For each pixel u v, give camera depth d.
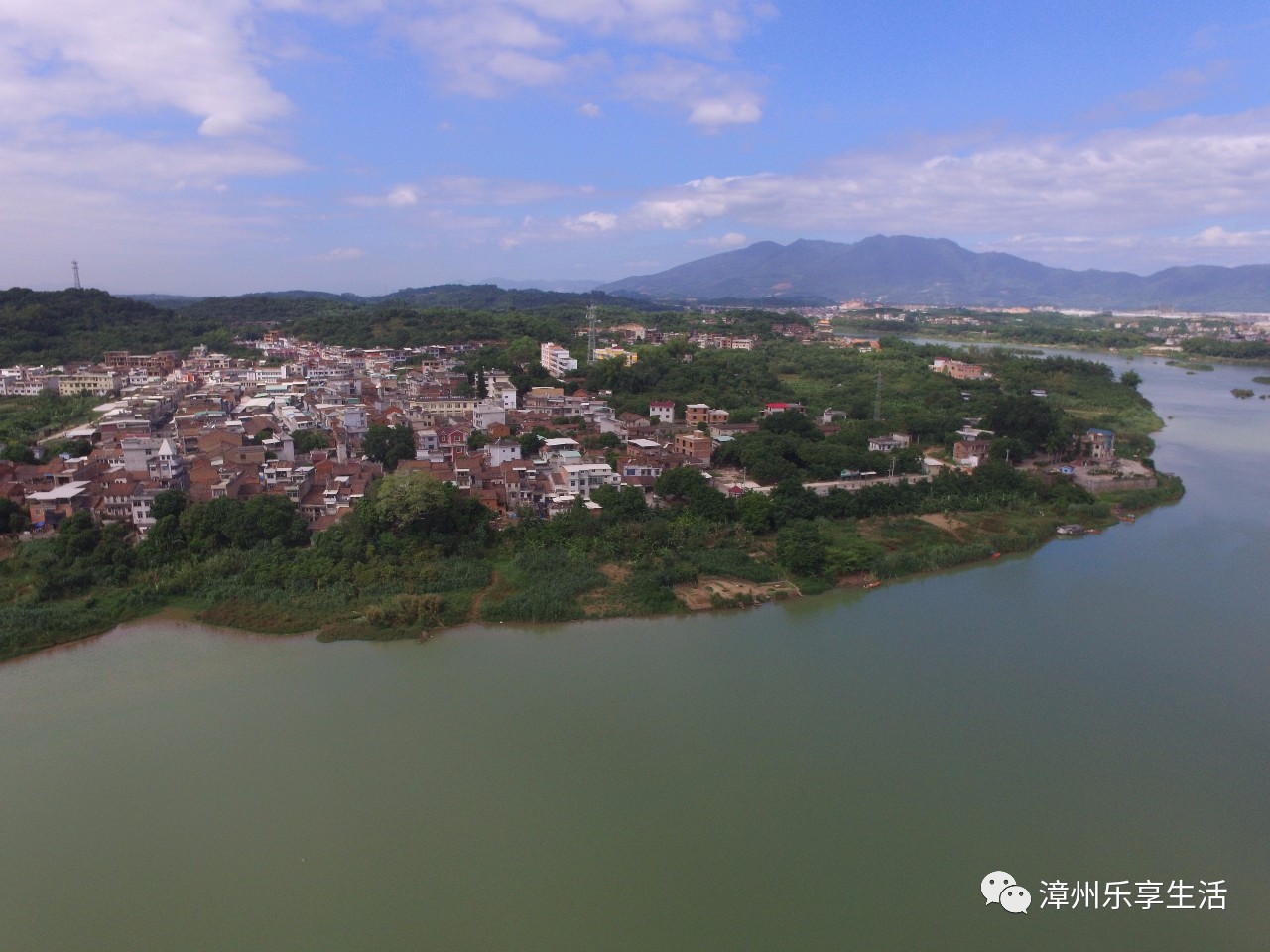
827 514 123.75
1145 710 73.69
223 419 162.38
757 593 97.75
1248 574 107.12
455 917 50.56
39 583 90.56
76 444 141.00
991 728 70.44
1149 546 118.75
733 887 53.16
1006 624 90.94
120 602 89.56
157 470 116.00
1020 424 168.75
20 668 78.44
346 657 81.25
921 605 96.44
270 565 96.12
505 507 118.56
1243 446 191.62
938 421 179.25
